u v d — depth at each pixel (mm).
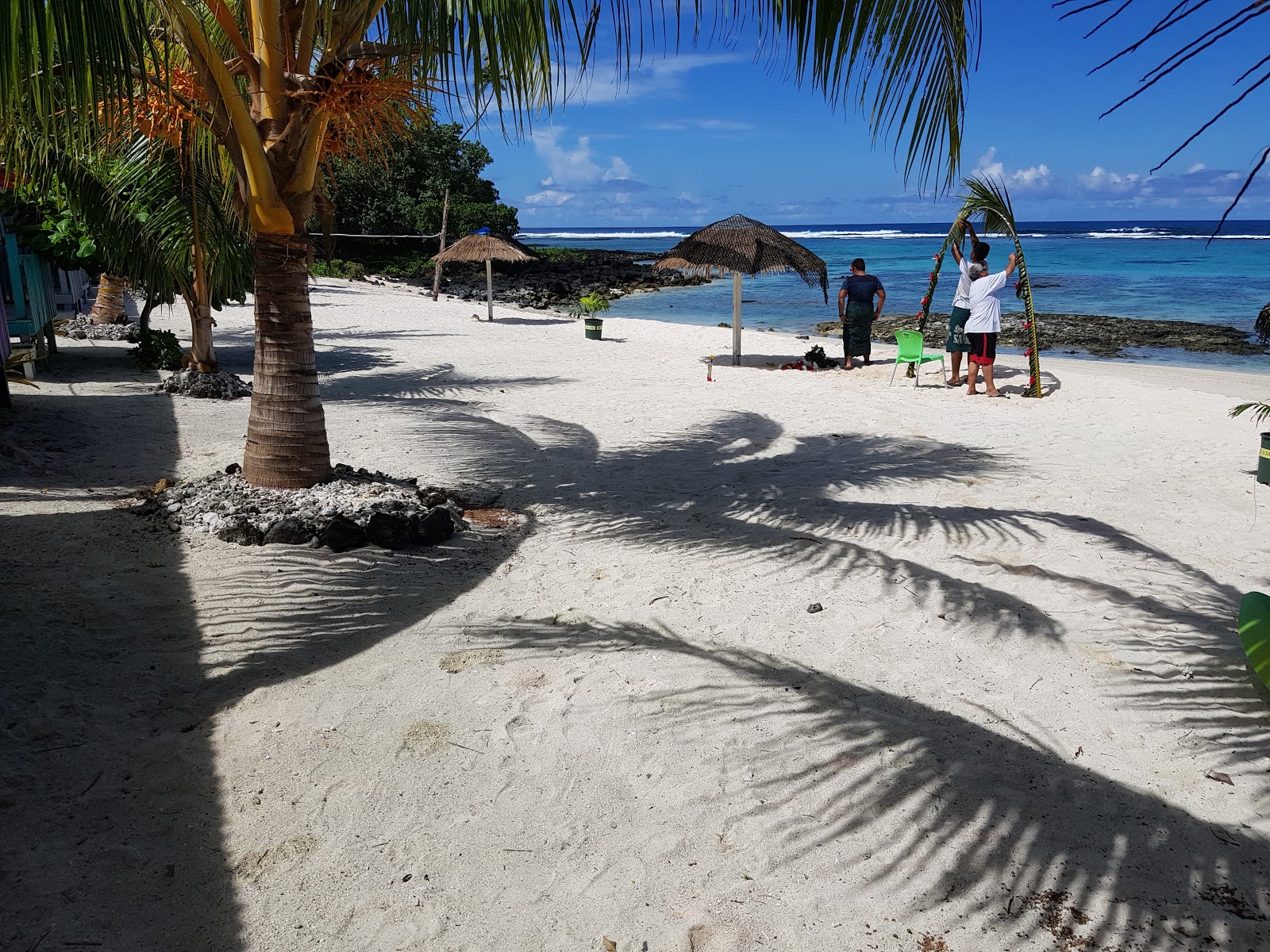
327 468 6012
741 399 11359
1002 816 3107
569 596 4922
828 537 6066
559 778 3262
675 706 3787
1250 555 5824
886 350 17281
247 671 3869
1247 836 3029
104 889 2564
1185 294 30766
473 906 2623
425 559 5293
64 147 7656
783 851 2906
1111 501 7012
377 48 4949
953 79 4367
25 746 3201
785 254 14117
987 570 5520
